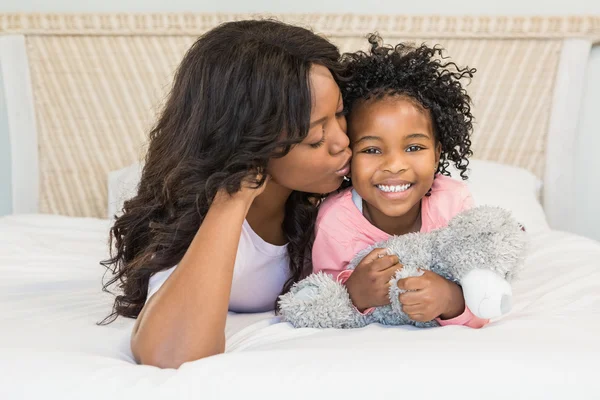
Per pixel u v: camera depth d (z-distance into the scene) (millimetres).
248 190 948
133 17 2234
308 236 1153
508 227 975
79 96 2297
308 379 730
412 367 745
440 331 914
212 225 924
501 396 713
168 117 1089
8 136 2348
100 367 786
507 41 2230
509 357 763
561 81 2217
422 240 1029
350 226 1116
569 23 2184
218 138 975
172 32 2236
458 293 968
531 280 1276
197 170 988
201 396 718
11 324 1001
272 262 1142
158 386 735
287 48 982
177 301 874
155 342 862
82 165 2326
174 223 1037
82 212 2342
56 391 739
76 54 2275
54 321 1040
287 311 1021
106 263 1224
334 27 2203
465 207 1138
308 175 999
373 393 712
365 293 1003
